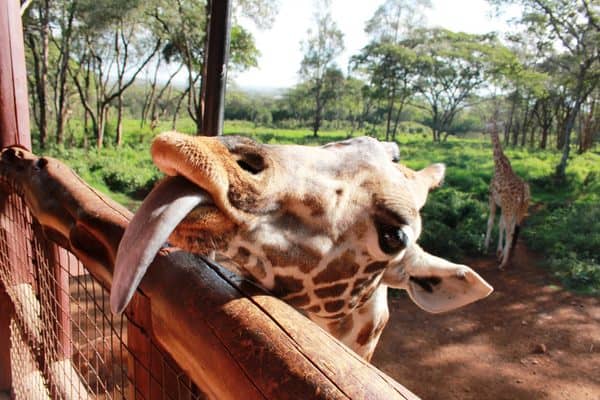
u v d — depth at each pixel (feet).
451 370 19.30
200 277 2.90
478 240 33.91
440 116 137.90
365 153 4.41
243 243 3.47
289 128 168.76
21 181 6.21
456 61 115.85
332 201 3.93
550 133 123.54
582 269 28.91
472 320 23.62
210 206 3.03
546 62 94.02
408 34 126.52
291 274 3.84
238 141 3.37
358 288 4.33
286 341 2.22
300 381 2.00
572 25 72.02
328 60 143.95
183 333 2.75
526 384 18.49
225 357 2.35
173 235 3.12
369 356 5.55
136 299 3.31
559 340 21.84
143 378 3.41
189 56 82.28
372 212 4.09
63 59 84.58
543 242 34.91
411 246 5.29
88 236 4.22
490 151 98.48
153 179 52.26
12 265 7.56
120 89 87.97
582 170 63.41
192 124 123.85
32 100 95.04
